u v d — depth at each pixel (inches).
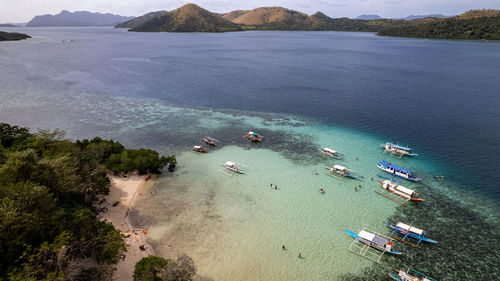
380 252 2005.4
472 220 2330.2
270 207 2452.0
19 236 1504.7
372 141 3779.5
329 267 1876.2
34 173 1937.7
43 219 1649.9
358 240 2101.4
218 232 2145.7
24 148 2539.4
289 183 2819.9
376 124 4325.8
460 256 1975.9
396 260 1939.0
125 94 5713.6
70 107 4832.7
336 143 3720.5
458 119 4441.4
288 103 5319.9
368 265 1899.6
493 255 1983.3
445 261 1936.5
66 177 2054.6
